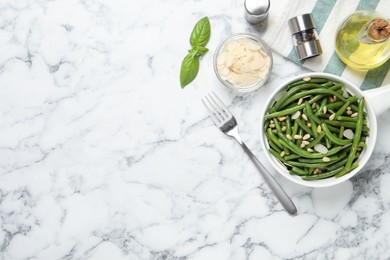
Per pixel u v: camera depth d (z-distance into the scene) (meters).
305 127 1.17
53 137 1.33
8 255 1.34
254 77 1.23
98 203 1.33
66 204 1.33
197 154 1.30
